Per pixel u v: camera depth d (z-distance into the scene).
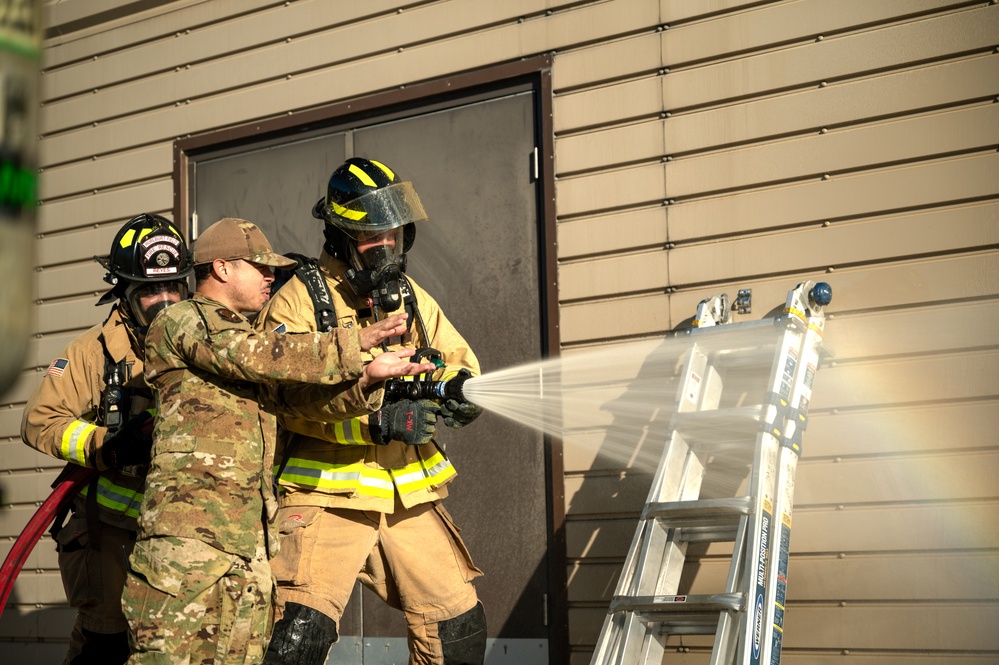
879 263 3.66
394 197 3.17
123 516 3.50
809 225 3.79
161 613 2.54
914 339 3.59
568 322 4.23
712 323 3.81
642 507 3.97
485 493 4.36
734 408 3.39
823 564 3.66
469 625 3.24
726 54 4.00
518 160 4.46
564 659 4.04
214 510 2.62
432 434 3.03
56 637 5.28
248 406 2.76
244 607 2.61
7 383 0.78
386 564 3.28
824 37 3.82
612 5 4.26
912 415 3.57
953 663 3.42
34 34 0.85
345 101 4.89
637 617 3.15
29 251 0.81
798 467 3.73
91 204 5.65
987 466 3.44
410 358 3.06
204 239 2.98
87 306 5.60
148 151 5.49
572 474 4.13
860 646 3.57
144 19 5.55
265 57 5.15
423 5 4.72
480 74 4.54
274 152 5.11
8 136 0.82
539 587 4.19
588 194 4.24
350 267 3.29
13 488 5.55
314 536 3.05
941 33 3.61
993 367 3.46
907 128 3.65
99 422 3.56
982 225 3.51
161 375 2.76
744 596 2.95
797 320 3.50
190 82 5.38
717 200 3.97
